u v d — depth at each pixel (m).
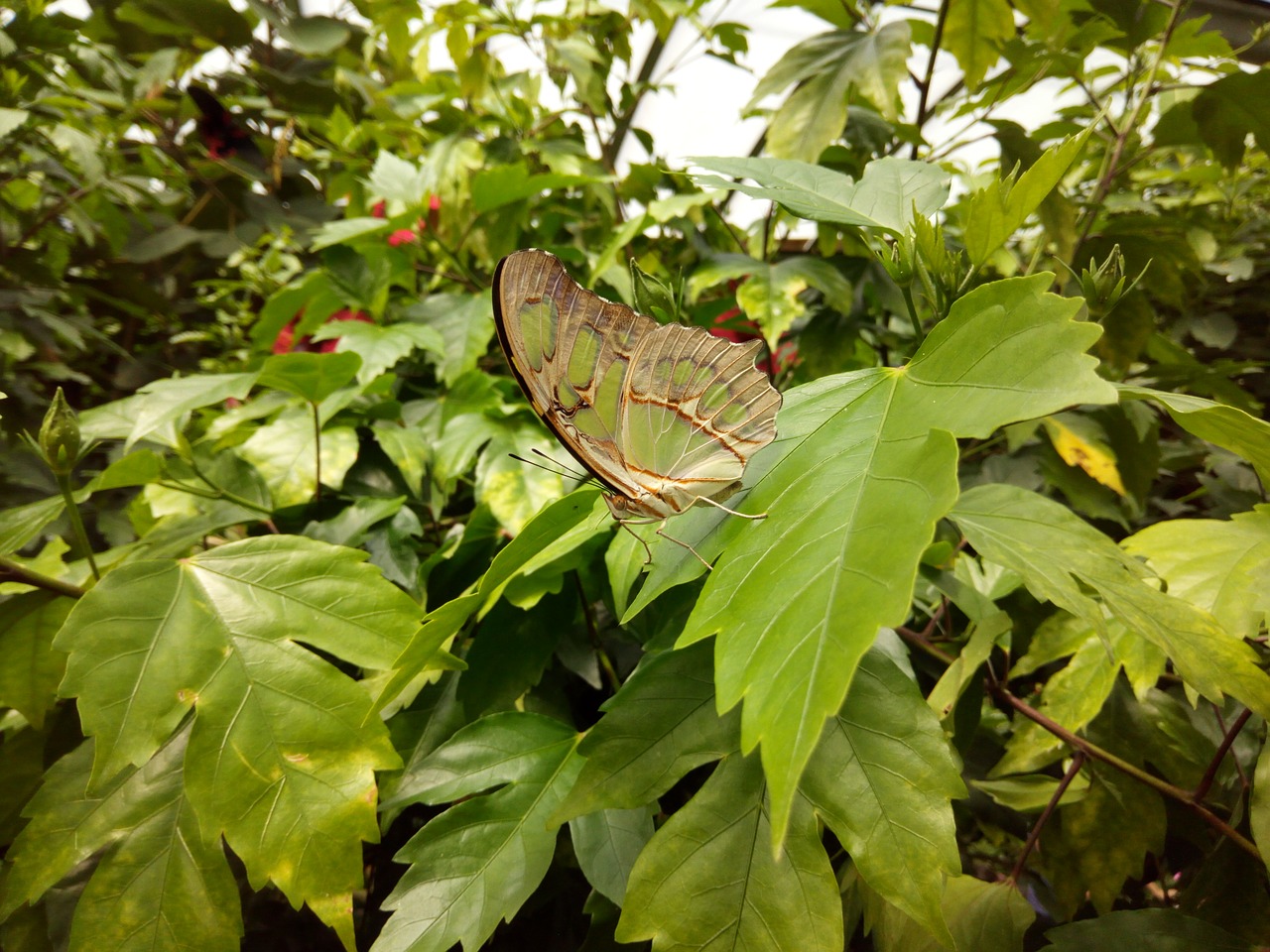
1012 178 0.16
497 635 0.21
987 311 0.14
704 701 0.17
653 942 0.14
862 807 0.15
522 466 0.23
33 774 0.21
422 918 0.16
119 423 0.22
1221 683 0.15
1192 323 0.41
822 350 0.29
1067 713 0.20
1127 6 0.29
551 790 0.18
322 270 0.28
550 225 0.34
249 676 0.17
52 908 0.19
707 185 0.19
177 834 0.16
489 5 0.38
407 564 0.22
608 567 0.17
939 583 0.20
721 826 0.15
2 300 0.34
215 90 0.56
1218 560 0.18
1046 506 0.18
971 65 0.30
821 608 0.12
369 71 0.54
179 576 0.18
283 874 0.15
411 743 0.21
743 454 0.16
